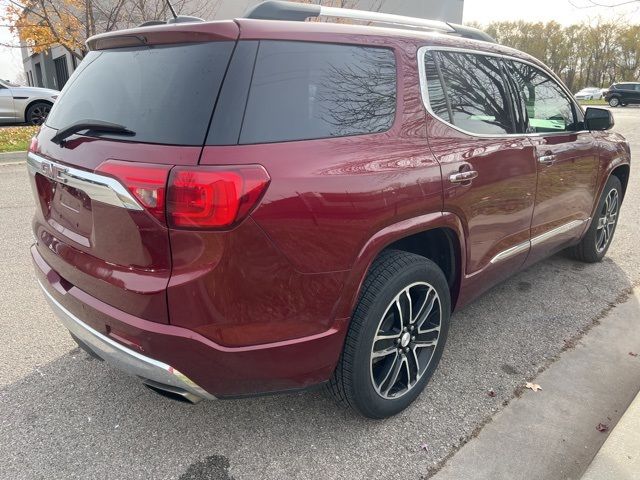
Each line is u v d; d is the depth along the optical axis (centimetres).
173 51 207
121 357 208
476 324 359
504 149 296
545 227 358
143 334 195
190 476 226
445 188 250
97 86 232
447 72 278
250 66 197
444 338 279
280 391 219
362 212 212
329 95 219
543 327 355
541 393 283
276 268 196
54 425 257
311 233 200
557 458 238
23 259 471
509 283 427
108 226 199
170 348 193
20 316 364
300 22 221
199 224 182
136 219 188
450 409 270
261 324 199
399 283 236
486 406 273
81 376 296
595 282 429
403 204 228
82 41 1183
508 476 227
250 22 204
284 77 205
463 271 283
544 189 341
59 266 237
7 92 1312
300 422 260
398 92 247
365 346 230
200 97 191
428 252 289
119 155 194
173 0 1160
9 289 407
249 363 202
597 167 412
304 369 216
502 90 317
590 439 250
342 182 206
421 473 228
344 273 213
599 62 5600
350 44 233
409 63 256
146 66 213
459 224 268
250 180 184
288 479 225
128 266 198
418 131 250
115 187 189
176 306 189
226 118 188
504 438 250
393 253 247
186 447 243
